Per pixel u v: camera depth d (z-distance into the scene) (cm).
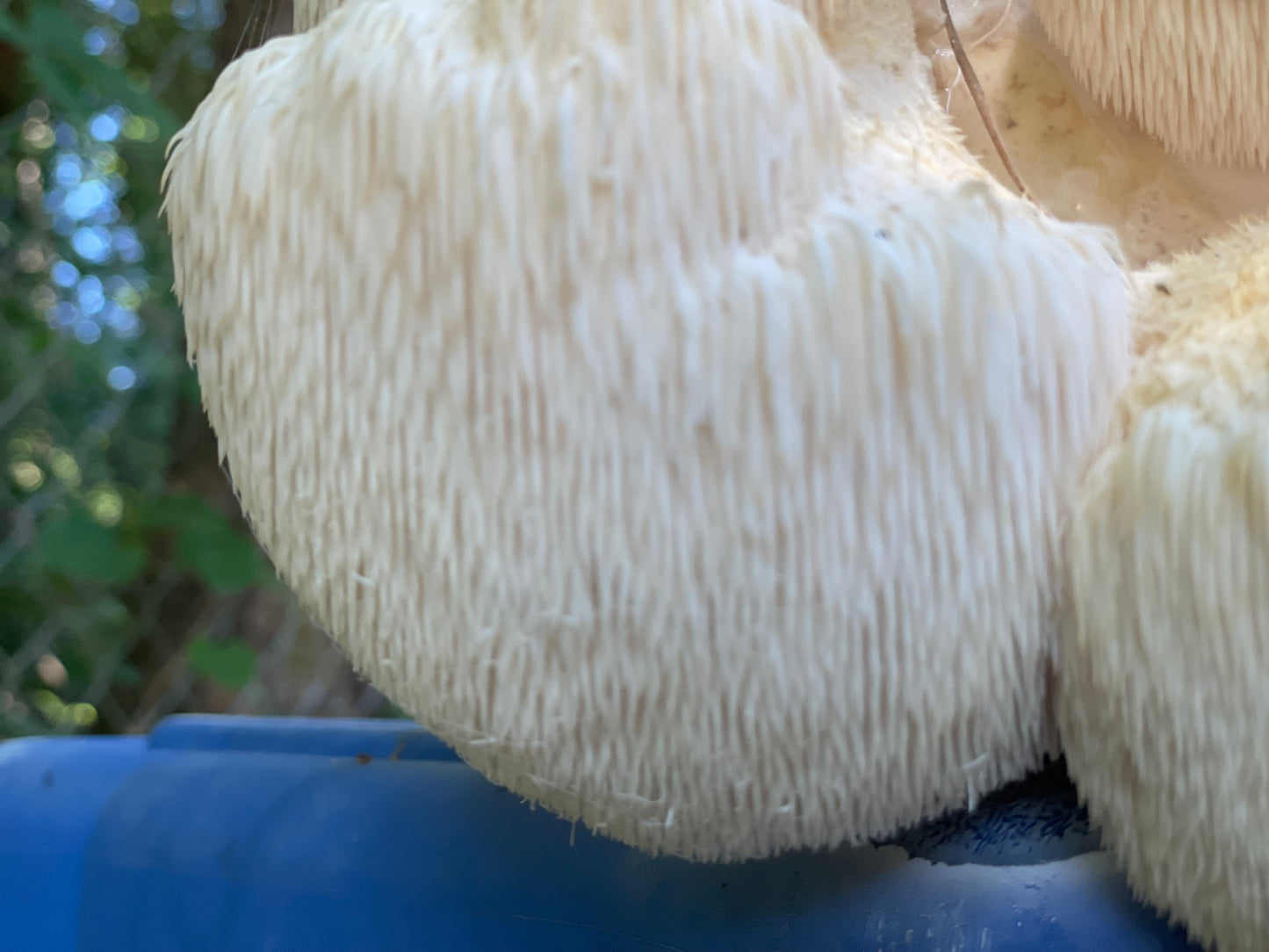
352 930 31
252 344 20
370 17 19
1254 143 23
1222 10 21
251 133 19
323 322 19
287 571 22
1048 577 19
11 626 83
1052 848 25
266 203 19
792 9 21
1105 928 24
